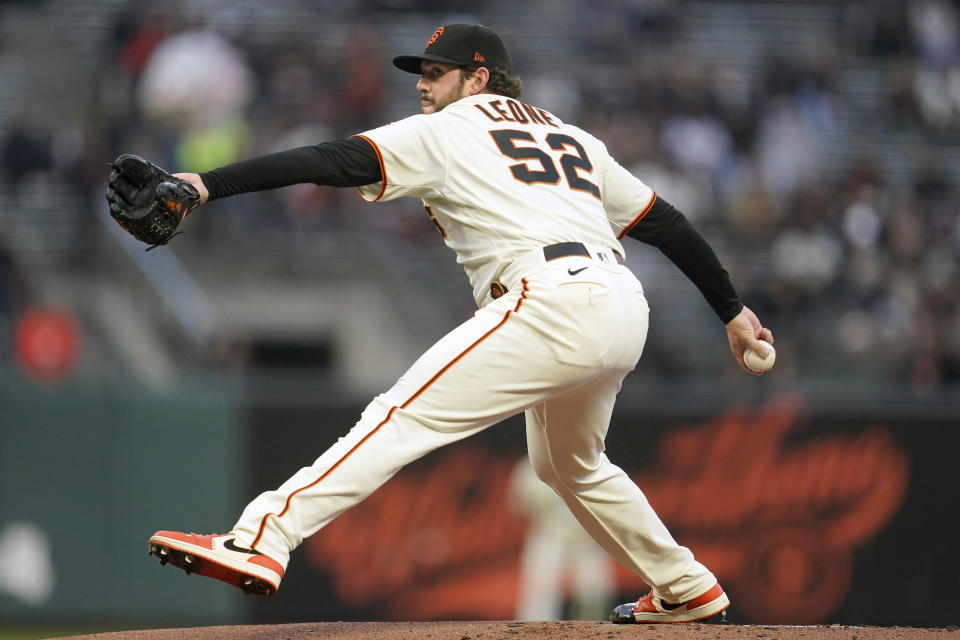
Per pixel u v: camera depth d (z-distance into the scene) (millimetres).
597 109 47812
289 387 33156
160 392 32500
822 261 43281
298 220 44219
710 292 14062
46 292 41031
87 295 41375
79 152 43875
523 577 32062
